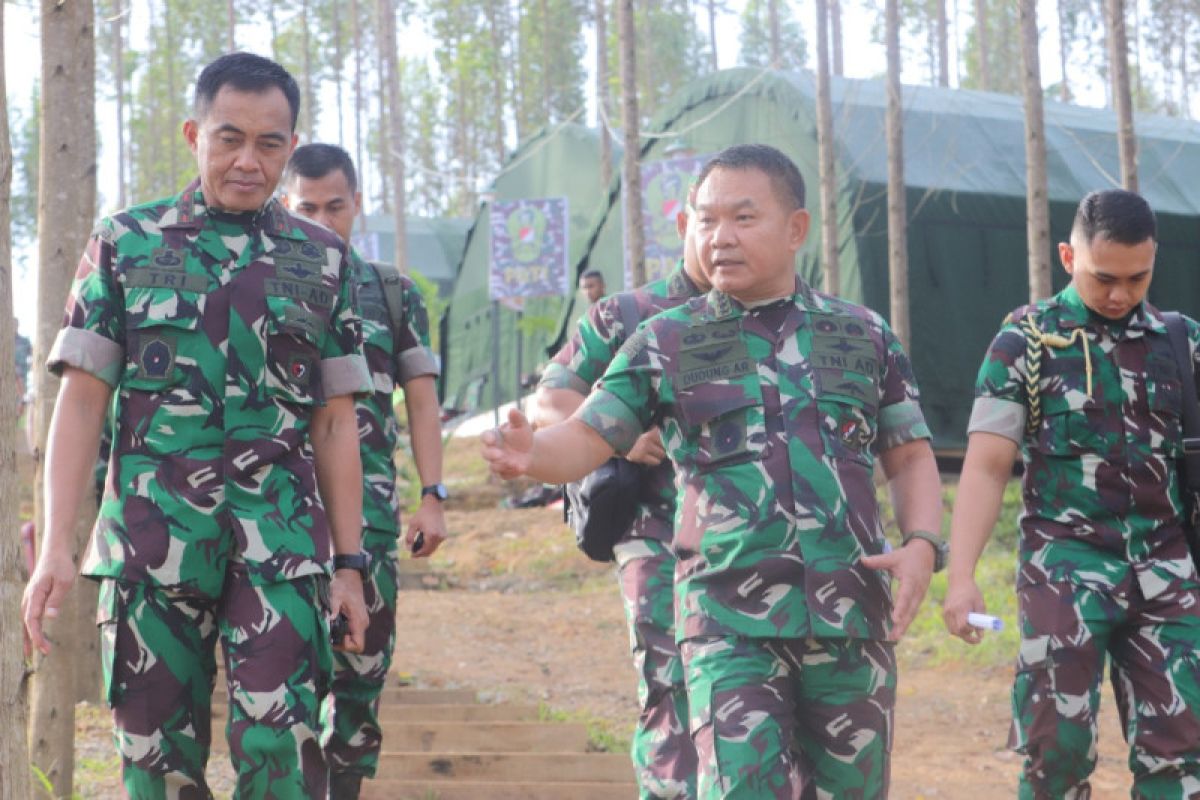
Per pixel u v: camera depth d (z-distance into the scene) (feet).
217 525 11.75
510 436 11.43
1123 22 48.37
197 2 175.42
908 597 11.95
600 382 12.58
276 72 12.17
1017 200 61.46
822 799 12.19
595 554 15.74
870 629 11.93
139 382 11.82
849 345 12.41
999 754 29.09
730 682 11.78
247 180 12.01
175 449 11.78
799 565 11.83
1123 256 14.30
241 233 12.19
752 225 12.16
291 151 12.34
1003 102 68.18
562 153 90.89
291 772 11.55
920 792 26.13
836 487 11.98
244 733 11.53
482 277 92.58
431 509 17.47
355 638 12.52
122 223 12.08
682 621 12.25
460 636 39.40
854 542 11.96
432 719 26.58
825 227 58.34
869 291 59.11
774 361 12.26
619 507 15.26
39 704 18.92
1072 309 14.83
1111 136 66.74
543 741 24.48
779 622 11.77
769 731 11.64
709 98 68.23
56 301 19.95
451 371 96.68
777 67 67.46
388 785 21.48
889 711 12.19
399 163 103.35
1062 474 14.71
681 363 12.35
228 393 11.88
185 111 181.98
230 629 11.75
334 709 17.49
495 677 34.42
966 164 62.03
